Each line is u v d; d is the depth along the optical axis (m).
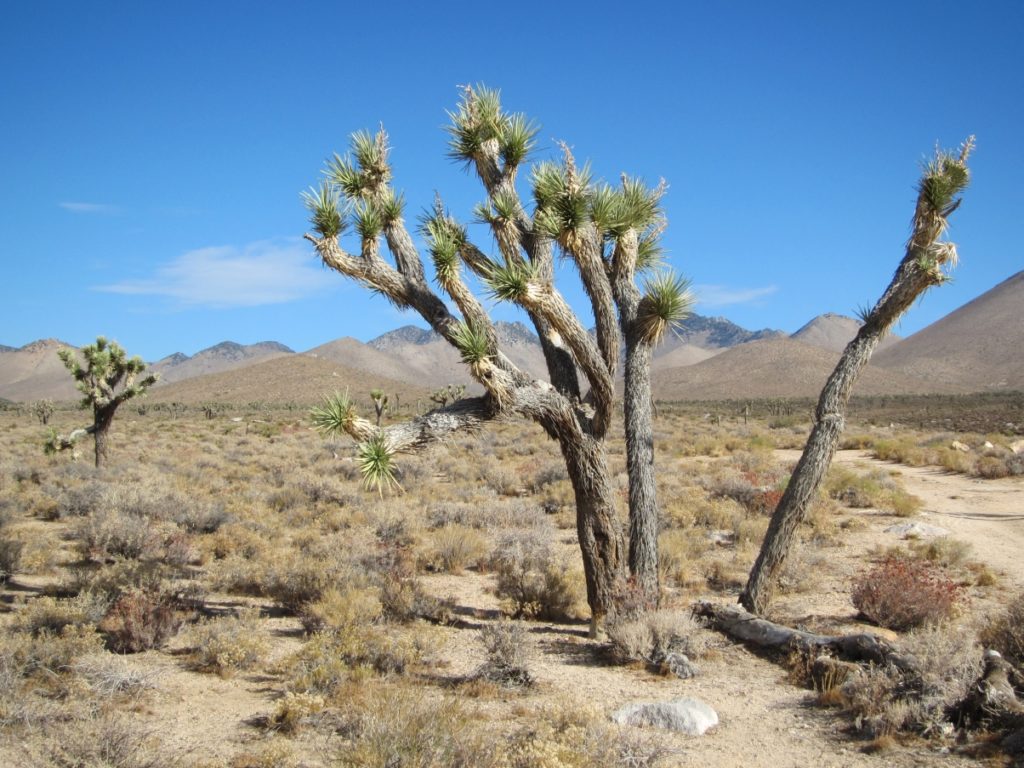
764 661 8.46
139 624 8.52
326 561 11.81
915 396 151.88
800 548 13.39
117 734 5.47
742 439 41.50
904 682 6.77
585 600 11.30
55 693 6.78
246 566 12.41
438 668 8.10
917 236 9.34
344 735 6.12
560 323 8.66
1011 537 15.93
